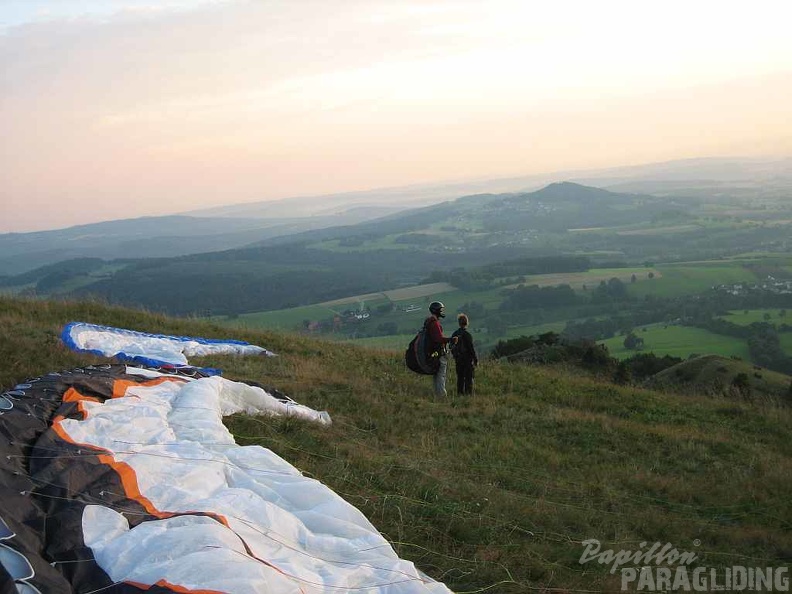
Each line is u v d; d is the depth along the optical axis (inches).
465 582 212.8
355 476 280.1
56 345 418.0
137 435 250.8
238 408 333.7
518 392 547.8
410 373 564.1
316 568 179.9
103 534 171.9
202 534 169.8
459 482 297.7
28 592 141.6
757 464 407.5
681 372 752.3
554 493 312.7
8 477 186.4
